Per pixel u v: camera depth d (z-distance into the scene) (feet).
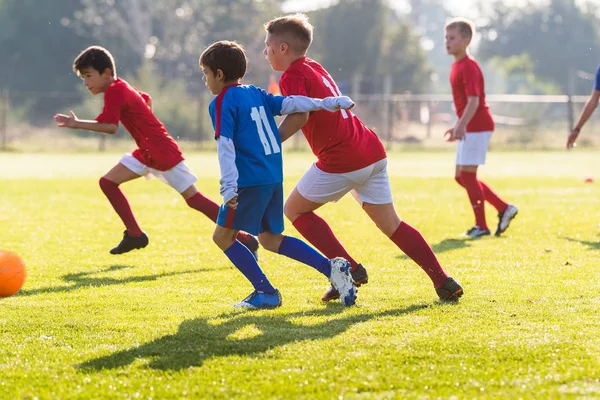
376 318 28.99
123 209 43.37
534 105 312.09
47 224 58.65
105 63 42.83
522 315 29.30
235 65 30.32
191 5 307.99
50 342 26.09
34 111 248.52
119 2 305.73
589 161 154.81
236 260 31.37
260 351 24.70
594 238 51.60
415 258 32.32
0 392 21.38
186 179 43.83
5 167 129.49
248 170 29.86
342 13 316.81
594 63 359.25
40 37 297.74
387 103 234.99
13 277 32.86
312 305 31.60
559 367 22.89
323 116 31.37
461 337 26.11
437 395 20.79
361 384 21.59
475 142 53.52
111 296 33.63
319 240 33.27
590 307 30.60
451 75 53.93
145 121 43.06
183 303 32.19
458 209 70.59
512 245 48.70
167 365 23.39
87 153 181.78
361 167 31.89
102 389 21.48
